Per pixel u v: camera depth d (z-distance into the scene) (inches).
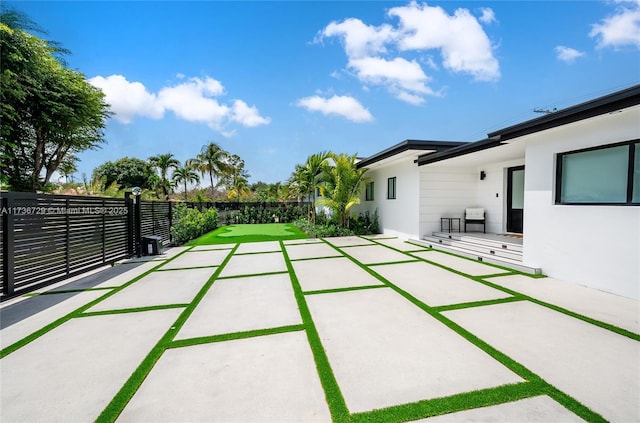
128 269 251.4
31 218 182.7
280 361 98.7
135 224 312.8
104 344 112.9
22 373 93.0
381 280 201.2
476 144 256.8
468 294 167.6
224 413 73.4
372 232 495.5
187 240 426.9
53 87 471.8
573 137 183.6
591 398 76.7
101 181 607.5
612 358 96.7
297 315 140.4
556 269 198.1
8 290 166.4
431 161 339.0
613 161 164.9
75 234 220.8
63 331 125.4
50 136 538.3
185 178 1187.9
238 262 272.1
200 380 88.1
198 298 169.3
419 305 150.9
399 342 110.6
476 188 381.1
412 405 75.2
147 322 134.6
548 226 202.7
